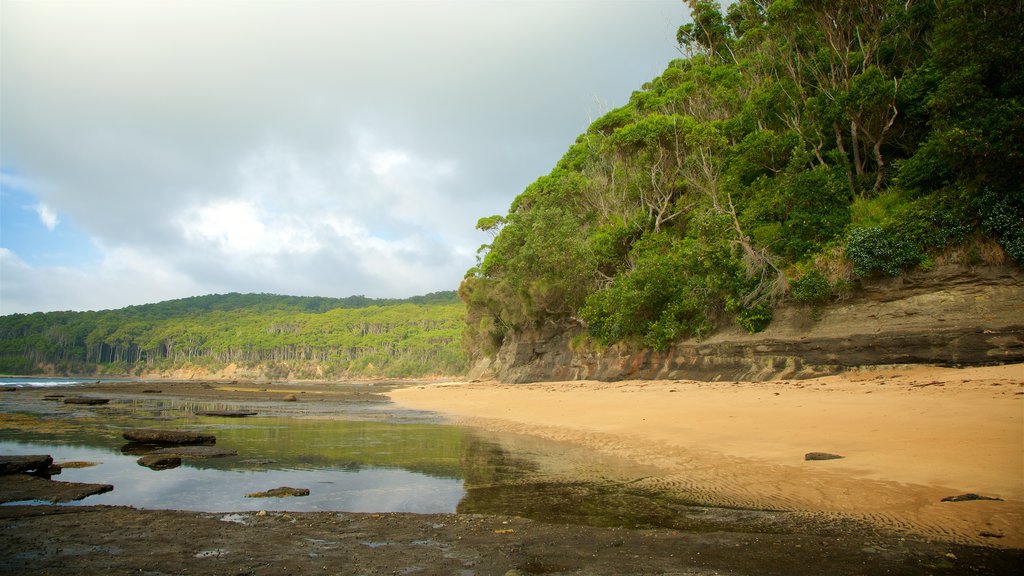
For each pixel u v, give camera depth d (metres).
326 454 13.51
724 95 44.62
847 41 34.66
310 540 6.23
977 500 7.18
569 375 45.62
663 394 25.86
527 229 52.97
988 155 20.78
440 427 20.23
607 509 7.93
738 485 9.17
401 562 5.41
